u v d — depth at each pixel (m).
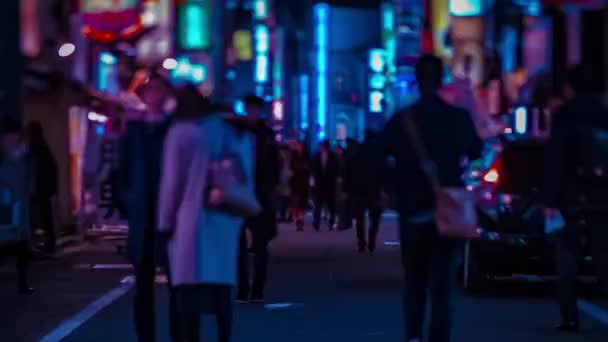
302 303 16.95
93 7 36.41
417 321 10.86
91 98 34.22
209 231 10.27
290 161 37.47
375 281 20.27
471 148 10.72
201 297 10.62
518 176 17.80
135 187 11.38
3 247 18.28
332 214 37.69
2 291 18.92
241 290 16.97
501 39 66.62
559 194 10.73
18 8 29.83
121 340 13.55
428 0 79.12
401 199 10.64
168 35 51.22
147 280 11.64
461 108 10.71
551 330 14.09
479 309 16.12
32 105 32.75
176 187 10.26
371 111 108.50
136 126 11.48
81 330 14.38
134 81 34.22
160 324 14.97
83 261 24.95
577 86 10.79
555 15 48.50
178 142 10.24
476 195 17.94
